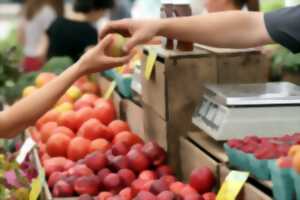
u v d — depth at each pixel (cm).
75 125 318
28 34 670
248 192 201
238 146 214
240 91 246
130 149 276
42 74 396
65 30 555
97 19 576
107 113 323
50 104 242
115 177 247
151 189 229
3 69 481
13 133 243
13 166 287
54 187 248
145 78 302
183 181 269
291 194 184
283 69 399
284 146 202
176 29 239
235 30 234
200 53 272
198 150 247
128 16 762
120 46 240
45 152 300
